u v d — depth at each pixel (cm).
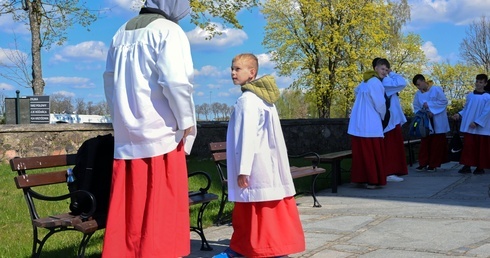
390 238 520
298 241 416
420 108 1048
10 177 985
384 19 3100
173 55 357
